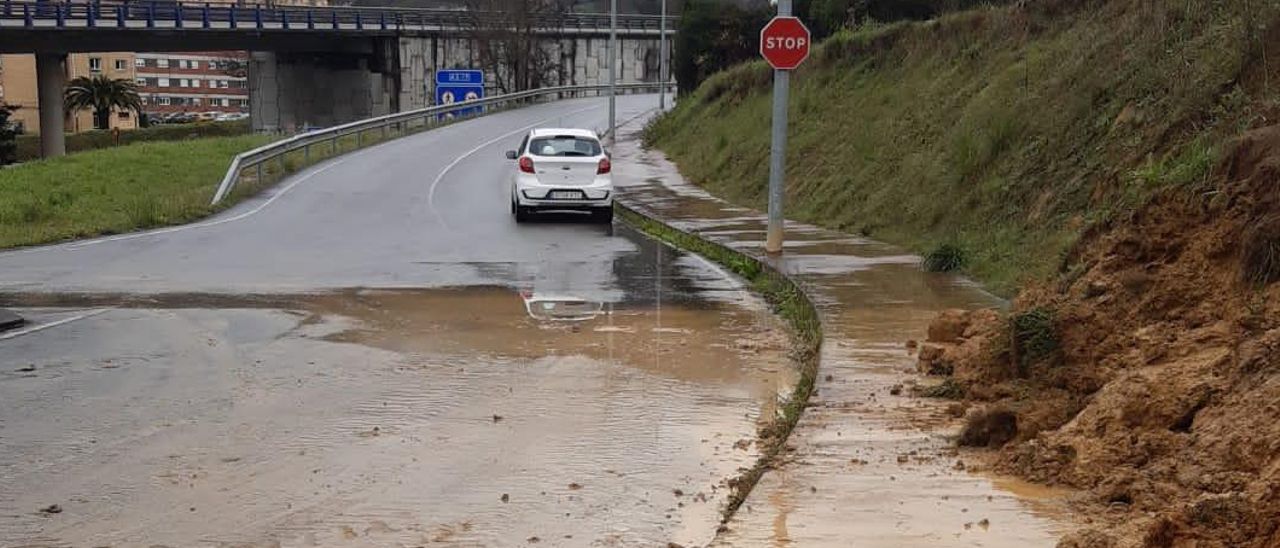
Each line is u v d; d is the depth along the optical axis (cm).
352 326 1192
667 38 8288
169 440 766
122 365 998
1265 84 1170
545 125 5131
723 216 2312
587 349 1084
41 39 6519
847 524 559
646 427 811
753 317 1270
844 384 852
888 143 2245
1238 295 746
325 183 3109
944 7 3228
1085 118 1582
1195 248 805
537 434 790
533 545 584
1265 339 611
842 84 2914
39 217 2614
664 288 1478
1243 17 1327
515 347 1090
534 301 1365
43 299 1359
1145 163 1257
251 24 6931
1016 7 2289
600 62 8044
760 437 784
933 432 725
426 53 7594
